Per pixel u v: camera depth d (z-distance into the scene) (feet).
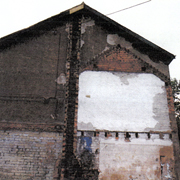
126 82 24.14
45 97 21.70
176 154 21.65
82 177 19.15
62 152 19.62
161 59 26.63
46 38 24.43
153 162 20.86
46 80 22.49
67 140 20.11
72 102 21.79
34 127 20.39
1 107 20.90
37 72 22.71
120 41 26.45
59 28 25.23
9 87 21.75
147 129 22.13
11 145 19.63
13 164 19.03
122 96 23.25
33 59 23.22
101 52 25.22
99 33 26.16
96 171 19.66
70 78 22.81
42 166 19.12
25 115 20.77
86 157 19.94
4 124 20.27
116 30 26.94
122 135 21.49
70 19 25.90
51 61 23.44
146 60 25.99
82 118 21.36
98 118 21.72
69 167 19.16
